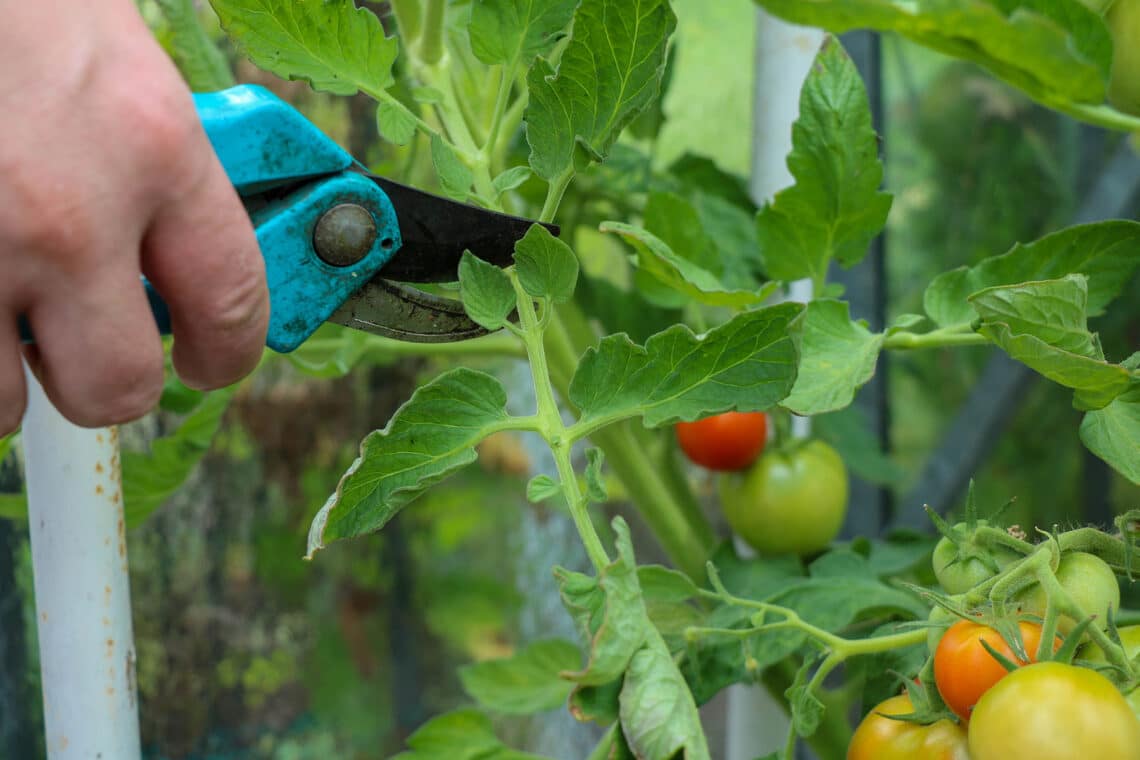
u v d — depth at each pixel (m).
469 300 0.41
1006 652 0.39
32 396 0.52
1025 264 0.52
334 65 0.44
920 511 1.35
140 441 1.00
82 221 0.33
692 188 0.75
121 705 0.55
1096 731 0.35
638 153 0.75
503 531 2.31
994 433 1.51
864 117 0.55
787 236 0.58
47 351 0.36
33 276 0.34
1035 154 2.17
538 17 0.45
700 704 0.56
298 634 2.00
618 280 1.04
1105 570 0.41
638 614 0.36
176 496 1.69
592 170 0.43
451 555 2.30
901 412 2.26
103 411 0.37
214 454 1.75
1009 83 0.44
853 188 0.56
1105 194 1.53
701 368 0.40
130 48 0.34
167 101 0.34
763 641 0.57
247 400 1.77
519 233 0.46
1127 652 0.40
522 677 0.82
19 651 0.89
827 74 0.55
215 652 1.77
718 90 1.76
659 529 0.72
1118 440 0.46
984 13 0.39
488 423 0.40
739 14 1.76
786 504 0.67
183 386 0.69
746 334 0.40
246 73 1.07
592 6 0.38
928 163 2.29
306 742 1.98
